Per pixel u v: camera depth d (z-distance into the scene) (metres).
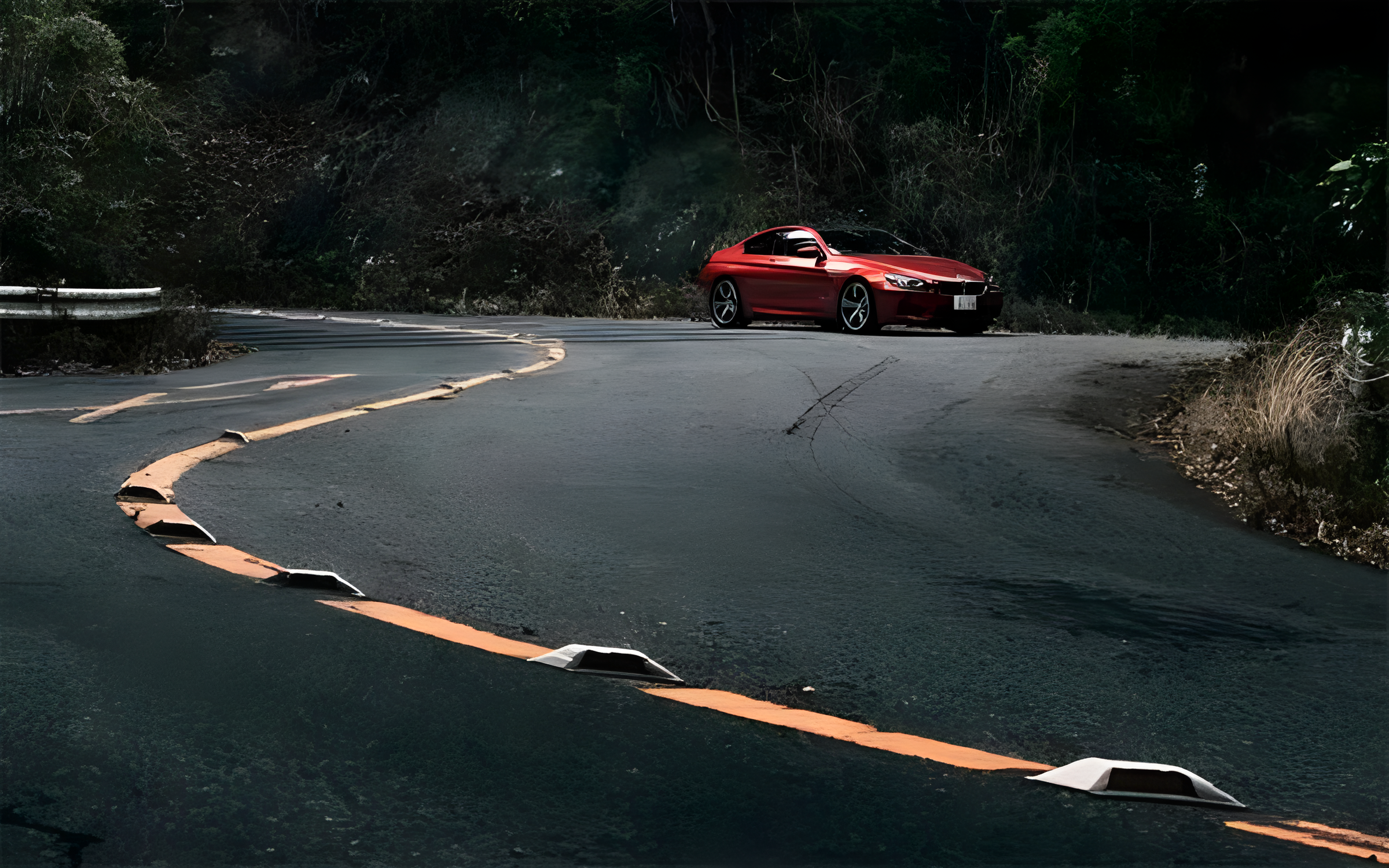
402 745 4.21
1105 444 10.08
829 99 32.41
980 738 4.55
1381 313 9.31
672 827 3.67
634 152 33.88
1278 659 5.54
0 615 5.45
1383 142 9.97
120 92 26.67
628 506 8.02
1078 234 29.89
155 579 6.07
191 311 17.86
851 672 5.24
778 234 21.41
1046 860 3.51
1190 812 3.88
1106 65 31.64
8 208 21.64
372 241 34.44
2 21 23.80
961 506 8.24
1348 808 4.01
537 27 35.59
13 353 15.56
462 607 6.00
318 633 5.36
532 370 14.75
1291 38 31.66
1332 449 8.68
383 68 37.69
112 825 3.57
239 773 3.94
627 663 5.12
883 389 12.57
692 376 13.79
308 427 10.48
